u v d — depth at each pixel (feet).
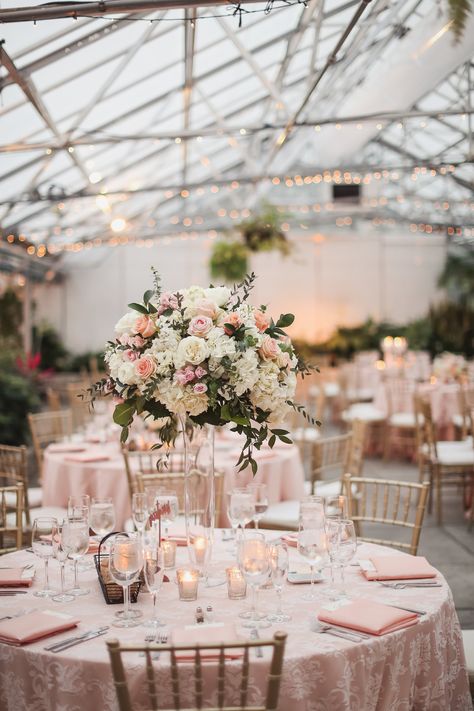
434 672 7.94
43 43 18.06
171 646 6.00
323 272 61.00
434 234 60.90
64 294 60.75
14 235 37.47
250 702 6.72
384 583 8.93
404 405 32.73
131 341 8.57
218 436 21.20
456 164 32.04
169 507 10.04
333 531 8.38
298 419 29.43
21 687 7.13
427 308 61.36
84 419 28.04
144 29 19.57
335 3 23.54
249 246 41.78
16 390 33.06
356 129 37.11
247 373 8.16
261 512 10.73
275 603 8.30
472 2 16.39
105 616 7.96
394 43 27.76
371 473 29.50
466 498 23.56
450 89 30.86
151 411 8.64
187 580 8.45
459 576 16.66
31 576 9.24
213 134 25.77
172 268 60.95
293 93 32.30
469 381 32.01
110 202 38.27
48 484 18.33
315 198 55.06
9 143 24.21
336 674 6.95
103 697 6.80
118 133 28.09
